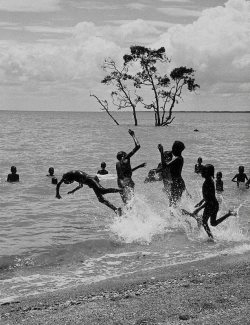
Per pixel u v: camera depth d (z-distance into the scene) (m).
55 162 29.64
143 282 7.76
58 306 6.64
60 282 7.94
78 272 8.51
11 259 9.31
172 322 5.86
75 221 12.92
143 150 37.72
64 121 142.75
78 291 7.36
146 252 9.76
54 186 19.67
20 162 29.61
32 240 10.86
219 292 7.00
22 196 17.23
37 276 8.27
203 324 5.73
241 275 7.97
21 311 6.46
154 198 15.80
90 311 6.35
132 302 6.66
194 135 64.25
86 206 15.23
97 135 61.38
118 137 56.75
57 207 15.07
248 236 11.02
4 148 40.03
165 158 13.79
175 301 6.64
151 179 14.16
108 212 14.20
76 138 54.72
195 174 23.06
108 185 19.50
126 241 10.62
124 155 13.66
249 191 18.23
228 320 5.85
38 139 52.72
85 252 9.79
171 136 60.34
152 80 83.31
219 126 111.06
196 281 7.67
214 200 10.83
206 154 35.88
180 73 81.81
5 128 83.50
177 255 9.51
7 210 14.56
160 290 7.26
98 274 8.38
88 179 12.49
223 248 10.01
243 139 56.66
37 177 22.55
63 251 9.88
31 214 13.94
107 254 9.64
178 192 12.80
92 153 35.72
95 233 11.48
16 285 7.77
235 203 15.59
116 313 6.24
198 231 11.36
